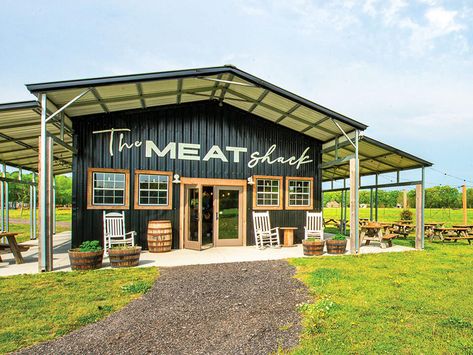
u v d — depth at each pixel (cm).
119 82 650
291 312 400
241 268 644
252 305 427
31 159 1104
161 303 433
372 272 606
